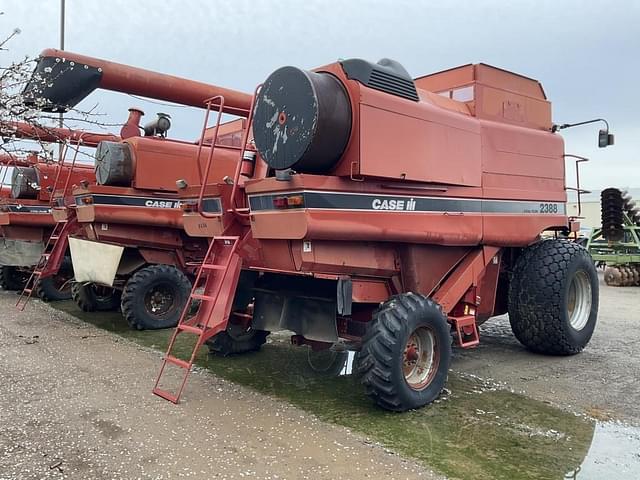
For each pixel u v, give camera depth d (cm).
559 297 586
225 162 819
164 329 750
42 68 472
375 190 429
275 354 609
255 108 443
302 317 494
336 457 339
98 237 775
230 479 308
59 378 502
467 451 353
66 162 983
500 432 386
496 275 580
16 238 1066
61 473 313
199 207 478
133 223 775
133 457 336
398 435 378
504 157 560
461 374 537
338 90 411
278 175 403
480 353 628
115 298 899
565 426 399
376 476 314
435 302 456
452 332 529
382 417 413
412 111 450
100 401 439
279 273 491
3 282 1151
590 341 693
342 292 432
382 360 409
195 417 407
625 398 464
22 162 570
